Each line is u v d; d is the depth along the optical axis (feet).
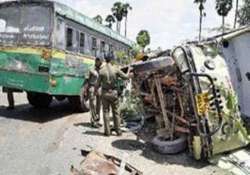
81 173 19.38
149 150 26.91
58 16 34.01
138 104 34.55
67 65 35.94
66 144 26.91
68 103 48.32
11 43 34.47
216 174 22.68
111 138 29.71
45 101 42.29
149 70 26.91
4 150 24.53
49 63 33.04
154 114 30.22
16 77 34.40
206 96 24.18
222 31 29.40
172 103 26.96
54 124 33.35
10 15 34.91
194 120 24.71
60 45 34.47
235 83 29.50
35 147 25.70
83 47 39.91
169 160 24.88
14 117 35.22
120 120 33.71
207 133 24.13
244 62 29.71
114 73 29.71
